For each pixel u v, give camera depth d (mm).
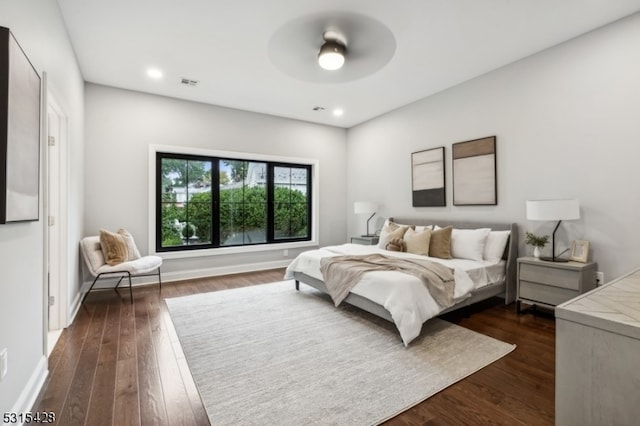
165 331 2689
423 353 2268
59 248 2746
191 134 4582
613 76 2734
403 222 4863
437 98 4328
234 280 4512
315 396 1760
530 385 1864
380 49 3109
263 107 4918
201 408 1659
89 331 2682
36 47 1874
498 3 2430
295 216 5758
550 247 3186
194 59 3326
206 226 4844
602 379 911
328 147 5984
